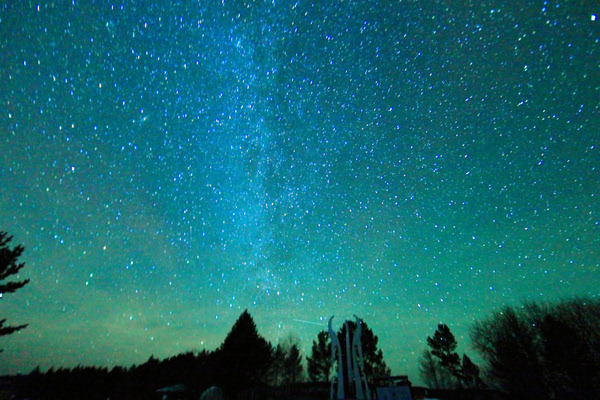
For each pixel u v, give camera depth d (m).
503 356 21.78
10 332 14.75
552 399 18.81
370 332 30.58
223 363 26.22
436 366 36.84
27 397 24.84
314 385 29.95
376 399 14.50
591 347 19.58
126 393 29.52
